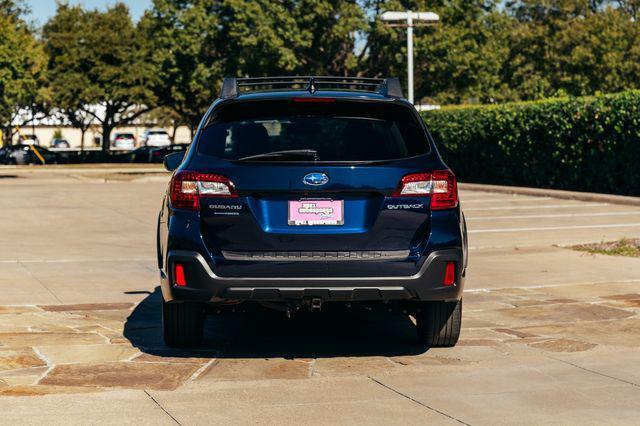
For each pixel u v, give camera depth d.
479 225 16.22
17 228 16.41
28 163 59.28
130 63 63.44
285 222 6.01
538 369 6.13
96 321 7.86
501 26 44.97
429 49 41.41
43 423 4.89
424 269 6.04
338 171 6.01
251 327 7.72
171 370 6.12
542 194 23.48
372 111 6.28
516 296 9.05
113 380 5.84
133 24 64.25
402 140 6.21
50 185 31.36
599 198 21.23
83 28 62.97
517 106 26.94
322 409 5.18
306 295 6.00
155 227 16.59
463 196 23.89
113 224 17.19
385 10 41.19
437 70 43.25
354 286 5.99
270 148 6.09
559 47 54.03
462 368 6.18
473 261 11.73
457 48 42.09
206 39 44.75
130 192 27.12
